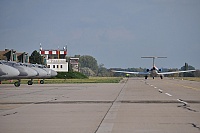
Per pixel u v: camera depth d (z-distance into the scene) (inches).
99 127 973.2
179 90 2999.5
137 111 1369.3
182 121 1077.1
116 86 3924.7
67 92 2751.0
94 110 1421.0
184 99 1973.4
